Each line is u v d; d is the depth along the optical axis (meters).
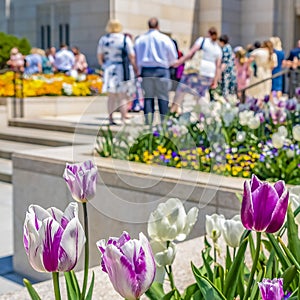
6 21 28.03
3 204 8.44
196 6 26.00
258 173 6.16
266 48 12.97
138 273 1.44
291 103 7.86
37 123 12.88
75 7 25.05
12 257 6.30
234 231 2.21
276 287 1.51
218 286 2.26
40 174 5.88
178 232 2.22
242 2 26.28
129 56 10.30
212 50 11.11
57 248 1.50
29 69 18.78
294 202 2.43
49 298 2.82
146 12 24.27
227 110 7.36
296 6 25.80
